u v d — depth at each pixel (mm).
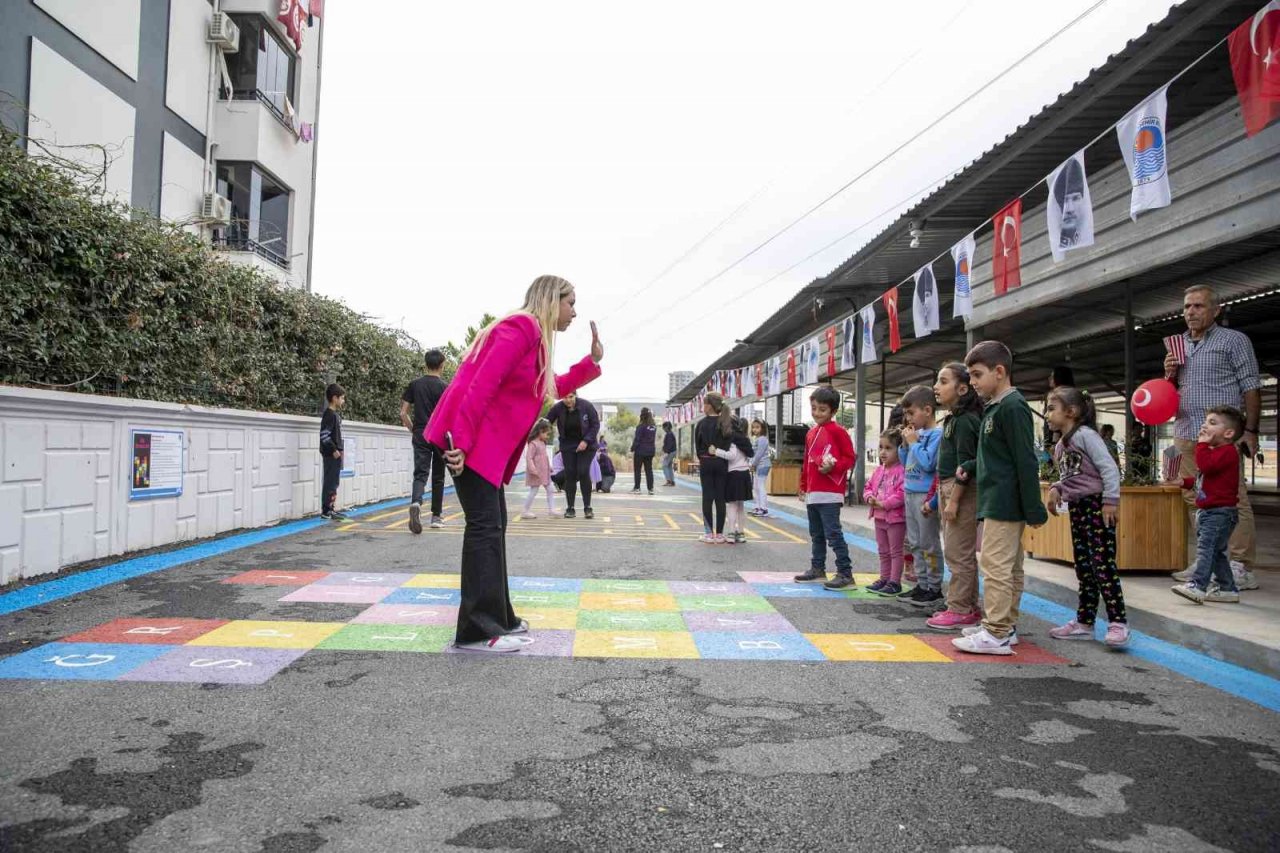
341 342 11242
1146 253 6555
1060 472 4613
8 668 3352
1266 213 5344
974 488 4559
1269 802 2334
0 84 10031
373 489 12695
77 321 5371
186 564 6039
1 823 2020
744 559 7246
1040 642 4359
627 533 9094
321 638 3986
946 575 6883
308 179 17453
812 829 2113
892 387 23266
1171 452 6066
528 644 4004
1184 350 5781
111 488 5852
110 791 2227
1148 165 4895
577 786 2354
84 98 11414
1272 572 6254
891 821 2170
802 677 3568
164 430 6562
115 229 5664
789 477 16625
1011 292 8555
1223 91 6035
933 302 8414
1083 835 2113
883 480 5805
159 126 13102
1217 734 2916
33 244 4887
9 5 10141
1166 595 5113
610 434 60500
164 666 3443
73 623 4125
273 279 8977
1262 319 11711
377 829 2053
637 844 2008
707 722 2941
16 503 4867
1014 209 6703
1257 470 30578
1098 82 6059
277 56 16047
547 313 3955
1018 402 4074
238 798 2207
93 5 11547
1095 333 12469
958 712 3127
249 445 8211
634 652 3912
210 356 7367
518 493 16953
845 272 12125
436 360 8641
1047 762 2621
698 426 8500
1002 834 2107
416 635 4098
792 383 16250
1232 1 4816
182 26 13656
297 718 2861
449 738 2711
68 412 5336
